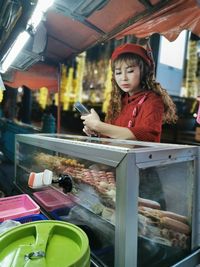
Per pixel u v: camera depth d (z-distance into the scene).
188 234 1.00
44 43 2.47
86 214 1.06
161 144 1.05
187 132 4.17
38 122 8.44
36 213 1.21
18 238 0.81
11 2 1.62
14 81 3.78
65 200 1.23
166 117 1.71
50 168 1.42
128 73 1.67
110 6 1.62
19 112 7.81
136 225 0.77
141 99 1.65
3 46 2.49
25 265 0.65
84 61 8.38
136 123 1.57
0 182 2.72
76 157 1.10
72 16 1.70
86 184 1.08
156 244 0.88
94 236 0.97
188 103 4.38
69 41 2.67
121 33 2.02
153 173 0.87
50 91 4.08
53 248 0.75
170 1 1.41
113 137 1.36
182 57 4.24
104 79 7.47
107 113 2.01
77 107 1.51
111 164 0.80
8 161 4.64
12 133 5.18
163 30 1.78
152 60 1.72
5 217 1.12
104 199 0.93
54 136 1.57
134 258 0.76
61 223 0.87
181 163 0.97
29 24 1.65
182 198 1.00
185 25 1.64
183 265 0.92
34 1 1.36
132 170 0.75
